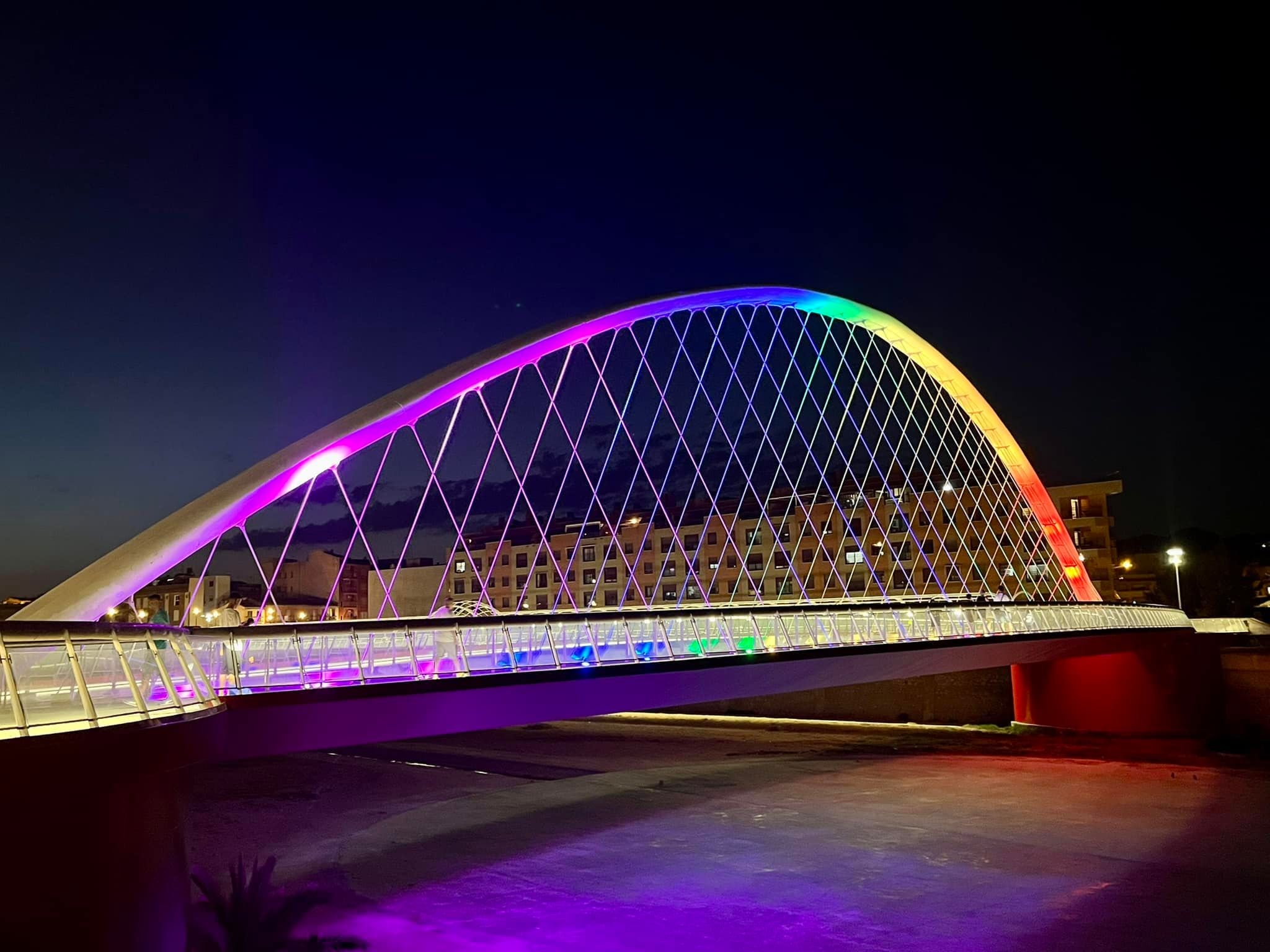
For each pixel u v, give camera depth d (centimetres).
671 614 2719
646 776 4466
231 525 2186
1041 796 3634
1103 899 2312
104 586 1839
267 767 5025
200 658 1772
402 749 5762
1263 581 9262
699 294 4181
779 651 2903
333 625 2014
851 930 2147
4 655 1139
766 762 4869
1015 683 5972
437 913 2314
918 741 5606
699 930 2173
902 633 3597
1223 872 2523
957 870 2612
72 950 1127
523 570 9988
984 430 6425
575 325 3478
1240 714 5038
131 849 1258
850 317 5494
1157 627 5462
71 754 1148
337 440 2500
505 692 2205
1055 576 8306
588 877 2633
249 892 1961
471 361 3031
